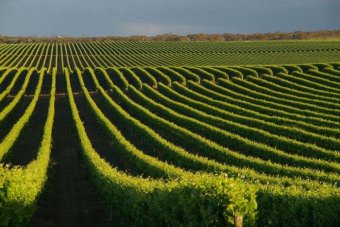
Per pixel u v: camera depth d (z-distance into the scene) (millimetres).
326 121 47344
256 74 83188
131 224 20875
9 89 76750
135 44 166250
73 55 138500
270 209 15977
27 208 21422
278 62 102688
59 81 89000
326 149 40812
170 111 54094
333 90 65625
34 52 144000
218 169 29641
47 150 36375
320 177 26891
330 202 15500
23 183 20594
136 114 58656
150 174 30797
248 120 48781
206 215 15406
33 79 90250
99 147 45062
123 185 22344
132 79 87375
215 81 81875
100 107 65938
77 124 47719
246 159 33062
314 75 77500
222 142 42781
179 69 91000
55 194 30109
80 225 23781
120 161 39688
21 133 48375
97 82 81875
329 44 139500
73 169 37406
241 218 14008
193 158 33500
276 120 49000
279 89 68375
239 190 14961
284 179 24203
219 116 53312
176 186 17641
